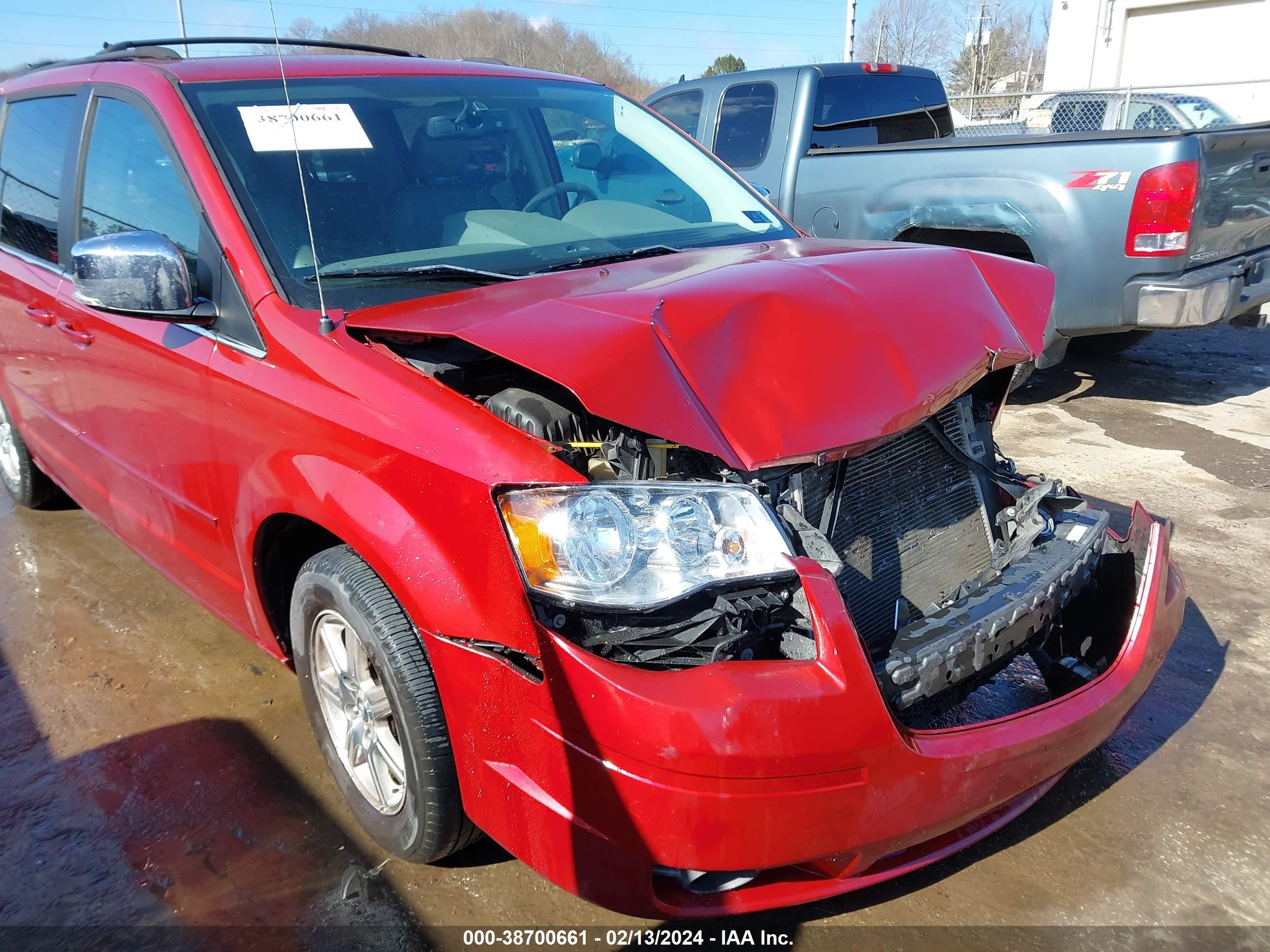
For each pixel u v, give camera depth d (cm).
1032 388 672
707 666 175
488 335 197
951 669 197
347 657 237
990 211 562
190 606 374
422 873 238
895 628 214
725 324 207
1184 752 282
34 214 364
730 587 181
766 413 197
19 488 460
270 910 228
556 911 226
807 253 270
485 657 189
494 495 185
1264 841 247
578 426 198
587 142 339
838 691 175
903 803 184
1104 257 529
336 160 277
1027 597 215
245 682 322
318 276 230
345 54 329
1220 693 311
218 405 251
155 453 292
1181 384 673
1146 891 231
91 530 451
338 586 219
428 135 300
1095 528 246
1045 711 209
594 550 179
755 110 692
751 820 172
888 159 607
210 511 269
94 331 308
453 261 267
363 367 215
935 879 236
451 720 201
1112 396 649
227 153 264
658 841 174
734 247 288
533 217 299
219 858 245
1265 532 429
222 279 252
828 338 215
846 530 212
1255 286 575
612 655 178
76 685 322
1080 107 1054
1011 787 202
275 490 230
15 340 385
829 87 674
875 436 206
